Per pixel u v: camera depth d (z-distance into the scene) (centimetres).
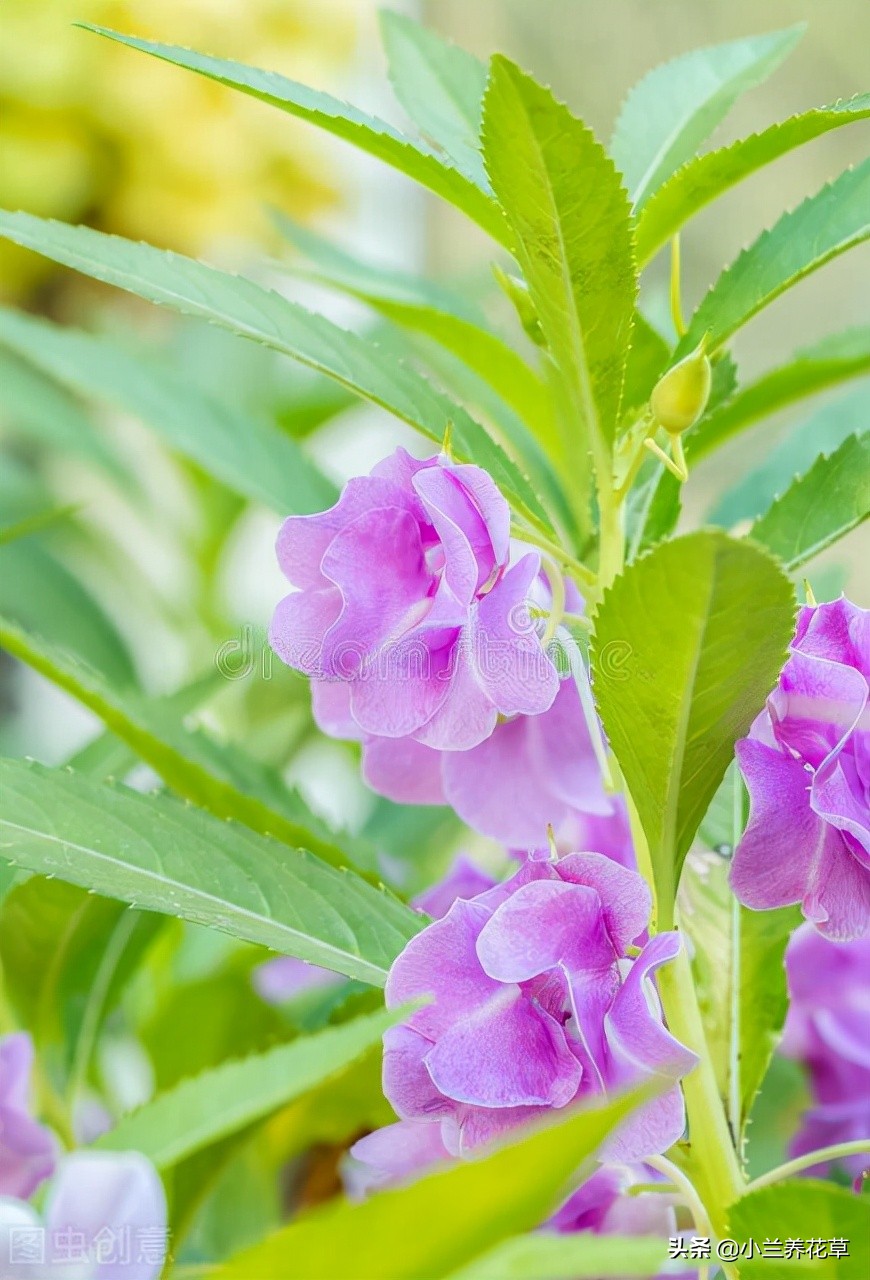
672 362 62
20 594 99
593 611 59
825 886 57
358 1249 50
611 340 59
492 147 57
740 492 72
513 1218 50
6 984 65
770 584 54
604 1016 56
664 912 58
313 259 79
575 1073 56
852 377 66
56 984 65
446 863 82
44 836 59
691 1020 58
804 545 62
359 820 97
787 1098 73
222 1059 70
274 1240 50
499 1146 55
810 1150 67
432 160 61
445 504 56
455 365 72
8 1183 59
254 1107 53
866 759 57
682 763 57
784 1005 62
